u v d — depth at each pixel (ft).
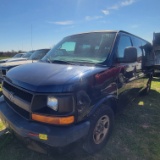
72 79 7.07
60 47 11.84
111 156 8.77
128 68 11.68
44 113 6.70
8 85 8.75
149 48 18.67
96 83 8.05
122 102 11.43
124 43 11.48
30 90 6.99
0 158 8.35
